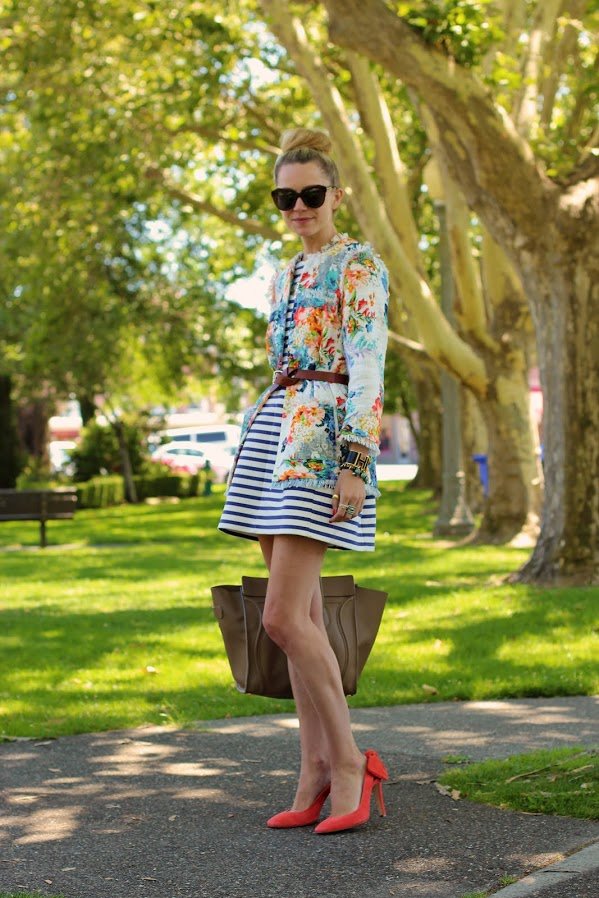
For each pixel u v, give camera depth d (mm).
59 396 40031
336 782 3975
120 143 21953
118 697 6824
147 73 21312
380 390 3980
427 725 5789
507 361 17828
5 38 21359
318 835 3914
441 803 4219
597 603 9414
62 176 23125
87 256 26109
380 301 4055
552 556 11641
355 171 16312
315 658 3951
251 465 4102
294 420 4004
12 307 31484
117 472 40062
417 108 16484
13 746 5527
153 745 5465
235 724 5984
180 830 4031
